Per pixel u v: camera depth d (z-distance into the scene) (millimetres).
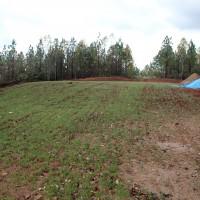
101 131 12906
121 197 6898
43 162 8891
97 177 7922
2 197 6793
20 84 32125
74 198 6738
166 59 69312
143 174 8484
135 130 13477
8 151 9789
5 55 72125
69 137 11656
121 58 74062
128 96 23578
